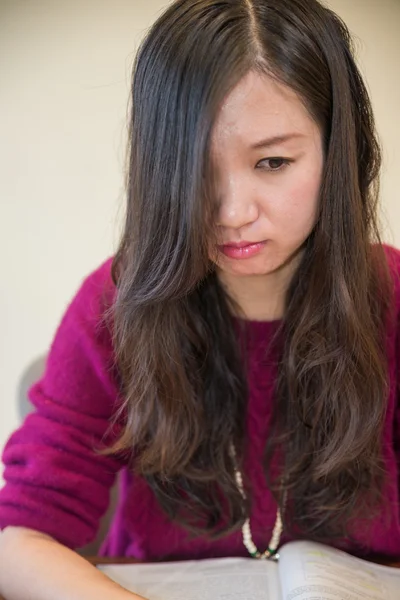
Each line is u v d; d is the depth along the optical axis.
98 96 1.28
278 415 0.78
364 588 0.68
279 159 0.59
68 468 0.75
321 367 0.72
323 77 0.59
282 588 0.68
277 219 0.60
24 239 1.34
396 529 0.80
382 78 1.27
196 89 0.55
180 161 0.58
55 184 1.32
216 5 0.56
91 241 1.35
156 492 0.78
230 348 0.76
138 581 0.71
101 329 0.77
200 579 0.71
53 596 0.65
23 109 1.29
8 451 0.77
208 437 0.78
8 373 1.38
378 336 0.75
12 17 1.25
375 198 0.70
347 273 0.67
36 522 0.73
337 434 0.74
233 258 0.64
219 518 0.79
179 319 0.72
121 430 0.78
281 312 0.76
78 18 1.25
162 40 0.58
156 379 0.72
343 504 0.77
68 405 0.77
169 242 0.61
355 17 1.24
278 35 0.56
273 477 0.79
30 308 1.38
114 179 1.32
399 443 0.82
